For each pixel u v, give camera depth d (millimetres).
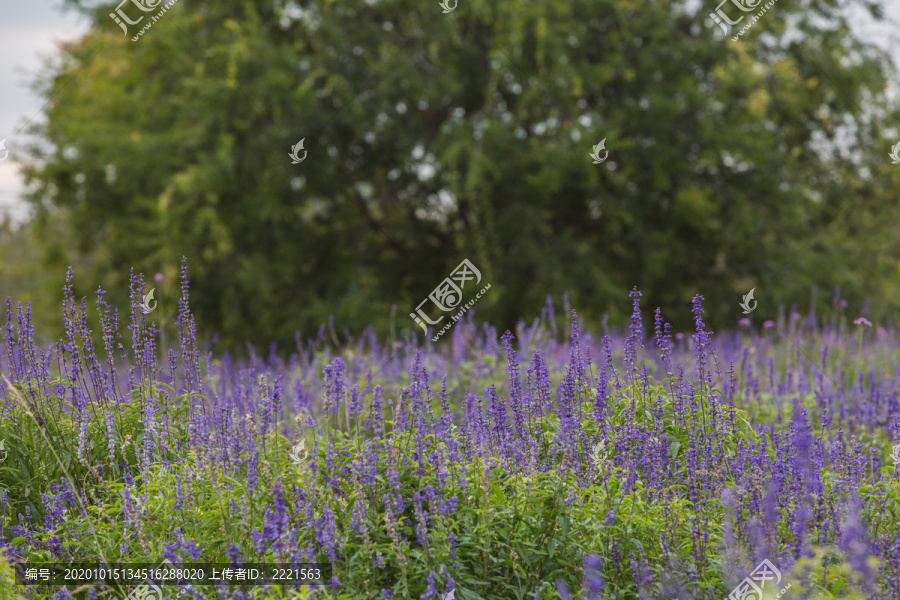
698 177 17797
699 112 17172
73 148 18219
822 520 4434
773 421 6836
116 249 18422
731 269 18031
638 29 16672
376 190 18484
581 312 17344
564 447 4566
